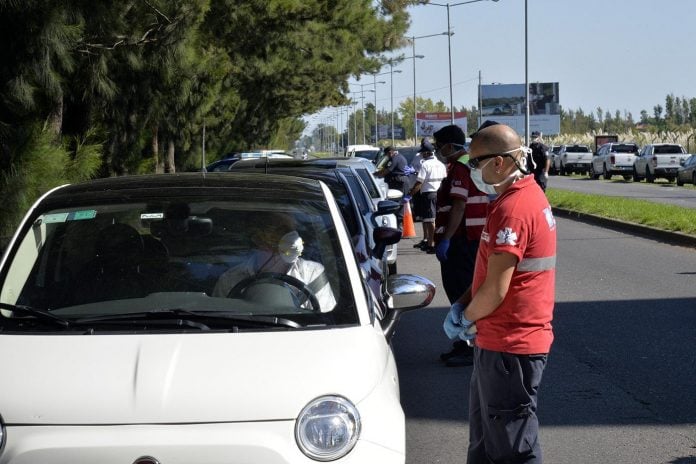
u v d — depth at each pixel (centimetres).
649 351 883
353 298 444
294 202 496
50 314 424
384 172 2164
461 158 802
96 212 486
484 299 429
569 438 637
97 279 455
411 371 829
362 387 378
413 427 669
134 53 1304
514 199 430
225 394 365
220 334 405
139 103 1470
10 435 359
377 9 3500
